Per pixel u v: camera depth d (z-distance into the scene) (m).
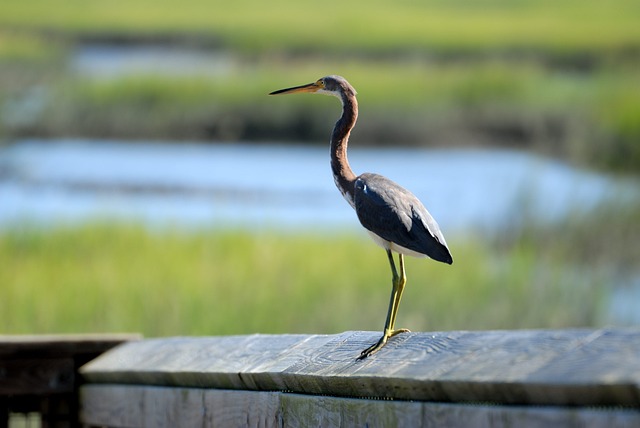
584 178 22.78
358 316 12.07
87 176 25.22
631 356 2.87
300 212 21.45
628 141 25.91
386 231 5.26
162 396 5.07
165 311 11.78
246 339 4.98
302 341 4.59
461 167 27.47
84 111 33.34
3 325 11.67
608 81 36.28
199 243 14.88
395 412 3.56
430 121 33.62
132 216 16.28
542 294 12.80
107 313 11.78
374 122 33.31
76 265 13.77
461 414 3.26
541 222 17.12
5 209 20.62
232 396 4.57
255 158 29.47
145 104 34.22
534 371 3.02
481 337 3.55
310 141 33.66
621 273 15.33
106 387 5.60
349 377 3.74
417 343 3.87
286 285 12.65
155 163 27.72
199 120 33.56
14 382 5.76
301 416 4.12
